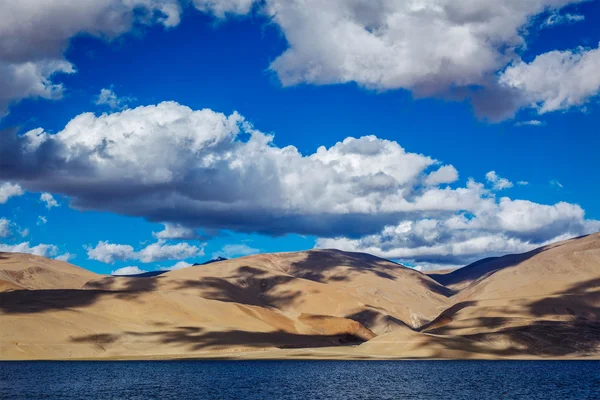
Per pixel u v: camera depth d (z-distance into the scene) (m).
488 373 136.12
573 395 94.75
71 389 100.44
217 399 89.56
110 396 92.12
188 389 102.38
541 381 117.06
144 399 89.06
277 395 95.12
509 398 91.62
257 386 108.06
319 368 151.88
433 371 142.50
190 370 143.62
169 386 106.75
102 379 118.06
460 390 101.31
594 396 93.50
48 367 146.25
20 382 110.81
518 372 139.12
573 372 138.62
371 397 93.06
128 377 122.88
